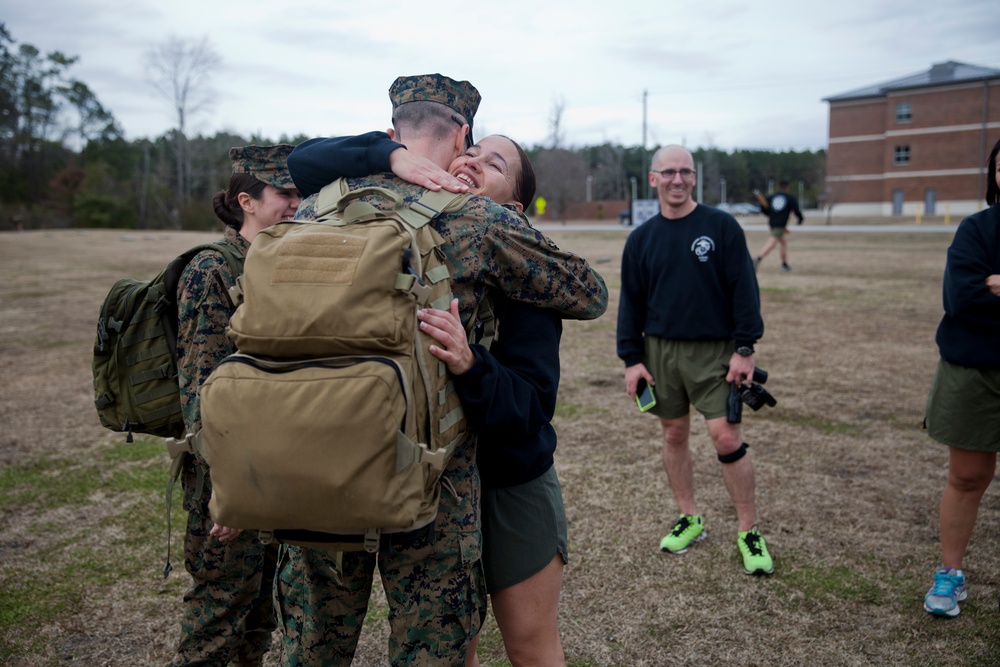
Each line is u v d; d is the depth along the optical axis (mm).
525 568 1887
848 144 60438
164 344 2219
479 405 1603
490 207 1704
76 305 12070
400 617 1674
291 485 1381
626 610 3039
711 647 2779
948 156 55844
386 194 1614
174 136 66812
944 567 3037
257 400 1404
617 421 5570
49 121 64750
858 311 10164
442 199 1654
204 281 2061
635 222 36469
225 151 67438
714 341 3406
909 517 3844
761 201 15484
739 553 3492
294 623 1804
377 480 1379
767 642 2805
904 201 57906
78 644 2859
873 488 4223
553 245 1792
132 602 3158
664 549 3527
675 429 3553
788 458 4711
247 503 1419
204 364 2029
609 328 9484
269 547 2348
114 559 3537
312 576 1735
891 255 18391
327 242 1483
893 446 4914
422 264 1549
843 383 6492
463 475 1714
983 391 2814
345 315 1406
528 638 1928
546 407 1816
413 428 1437
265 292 1464
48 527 3885
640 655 2738
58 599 3172
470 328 1692
